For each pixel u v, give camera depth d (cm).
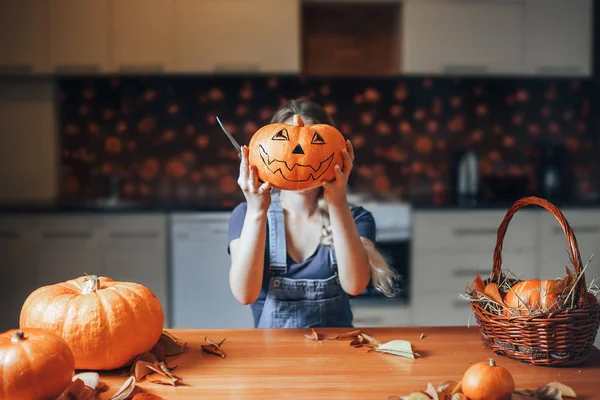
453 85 380
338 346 119
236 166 380
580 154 386
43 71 343
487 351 116
